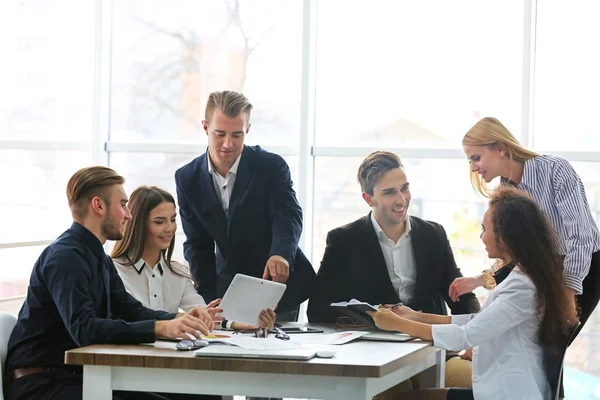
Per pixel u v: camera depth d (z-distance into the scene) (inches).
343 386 105.0
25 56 235.3
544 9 199.0
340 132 214.8
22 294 230.7
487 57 204.8
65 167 234.5
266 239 163.5
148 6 229.6
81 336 116.6
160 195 146.6
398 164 153.3
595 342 193.6
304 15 213.2
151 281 145.9
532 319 116.0
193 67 226.5
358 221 157.9
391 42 211.6
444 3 207.9
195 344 113.3
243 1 221.8
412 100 210.2
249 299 132.3
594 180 195.5
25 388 119.8
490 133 141.1
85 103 233.6
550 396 115.0
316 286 155.9
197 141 227.1
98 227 127.0
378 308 128.6
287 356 106.0
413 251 154.3
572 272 128.8
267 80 219.8
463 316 134.3
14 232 233.8
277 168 162.6
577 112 197.3
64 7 233.9
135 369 109.5
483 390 115.8
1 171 235.0
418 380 147.7
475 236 204.4
